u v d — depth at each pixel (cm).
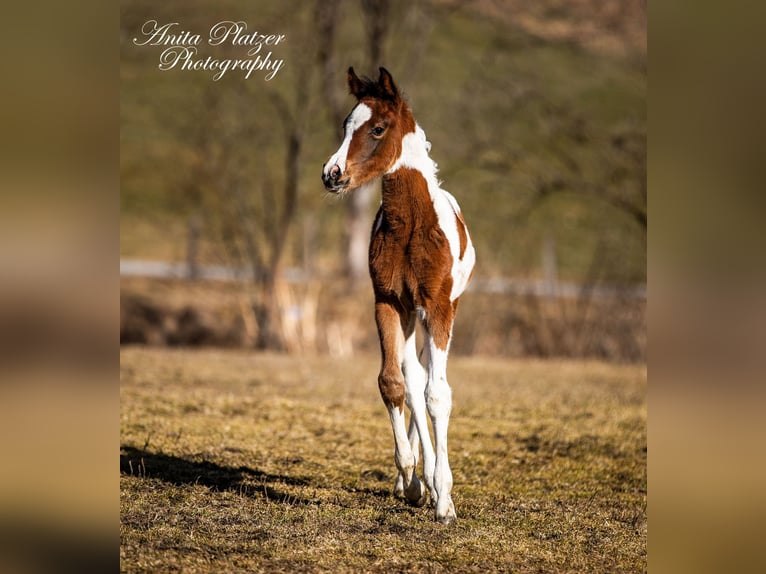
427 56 4738
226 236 3772
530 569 991
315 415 1820
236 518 1112
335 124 4062
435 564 987
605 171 3994
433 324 1150
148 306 3631
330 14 3972
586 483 1402
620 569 1003
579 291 3612
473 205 4122
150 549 973
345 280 3688
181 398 1908
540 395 2203
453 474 1414
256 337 3484
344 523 1114
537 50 4816
